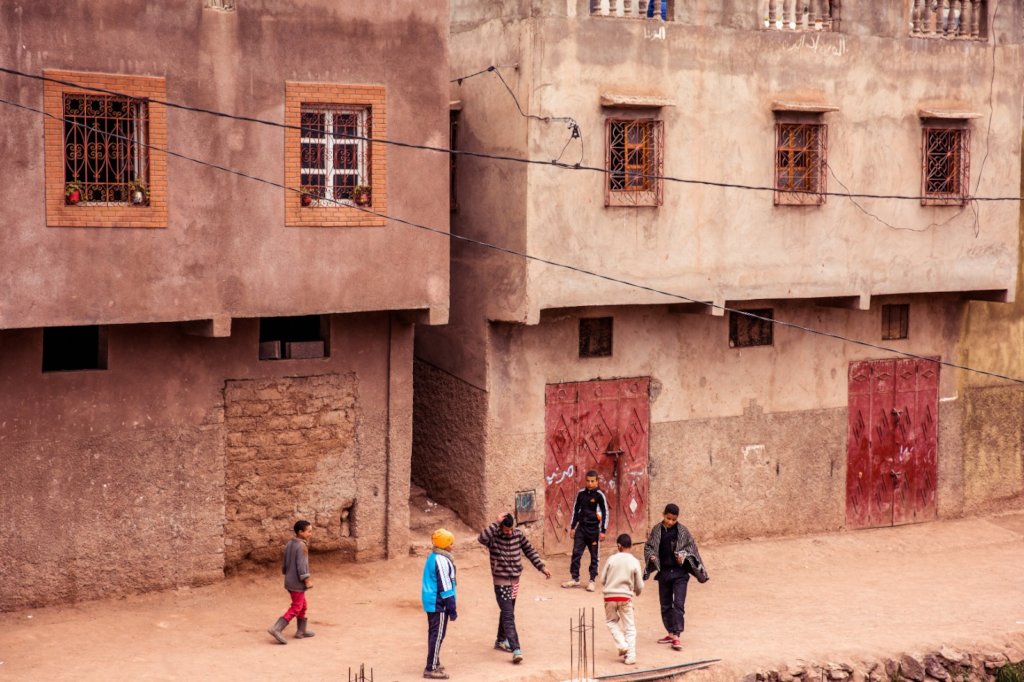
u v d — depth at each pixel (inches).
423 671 531.8
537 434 711.7
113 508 599.8
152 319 567.5
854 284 749.3
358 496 663.1
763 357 772.0
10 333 569.3
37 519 582.9
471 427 709.3
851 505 809.5
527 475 711.1
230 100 577.9
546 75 652.1
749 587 698.2
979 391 853.2
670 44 682.8
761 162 715.4
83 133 550.9
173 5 562.3
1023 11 791.1
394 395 666.2
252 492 634.8
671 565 581.0
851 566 748.6
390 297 624.7
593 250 672.4
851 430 805.9
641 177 686.5
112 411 595.8
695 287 701.3
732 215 708.7
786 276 727.1
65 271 547.8
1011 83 788.6
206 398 617.9
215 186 577.3
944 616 658.8
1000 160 789.9
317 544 653.3
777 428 780.0
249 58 580.7
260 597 624.7
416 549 683.4
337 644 565.0
